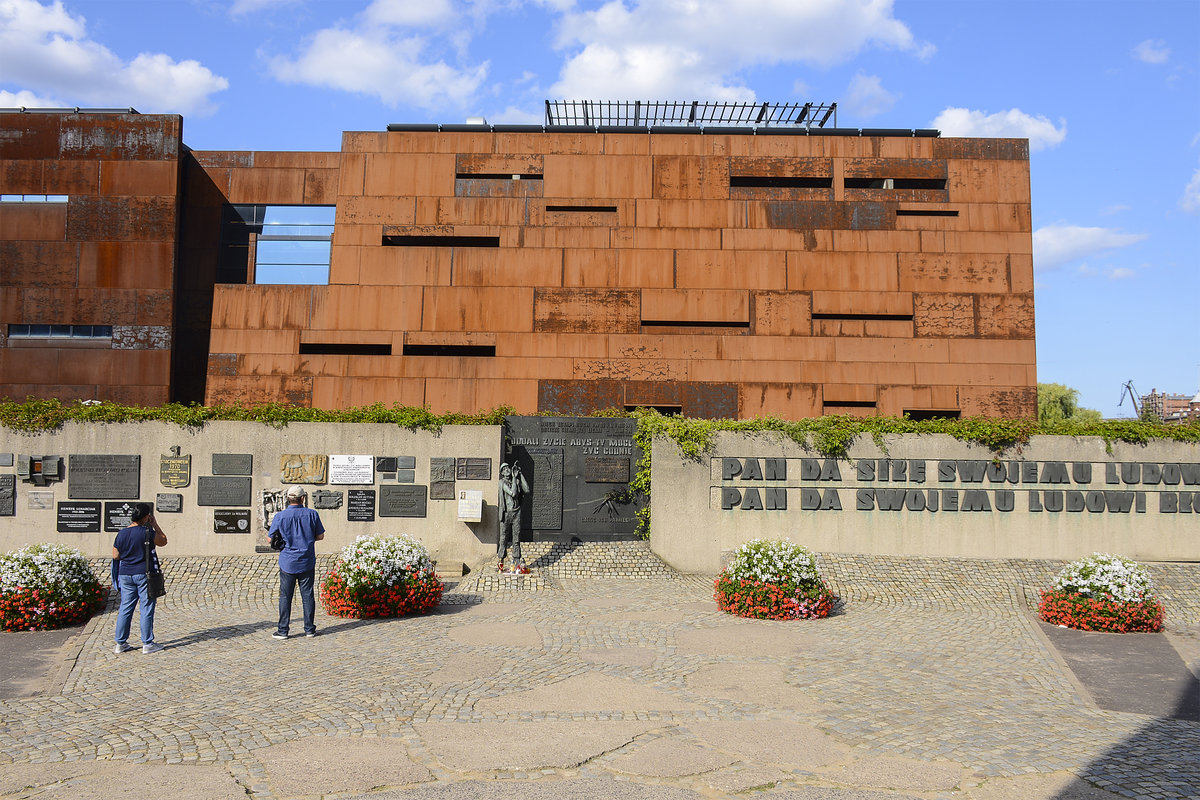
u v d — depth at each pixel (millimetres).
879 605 14141
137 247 30922
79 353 30609
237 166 34000
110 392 30484
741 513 16922
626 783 6258
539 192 30797
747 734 7398
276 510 16672
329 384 29688
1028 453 17000
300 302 30141
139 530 10688
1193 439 17047
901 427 17031
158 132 31359
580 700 8406
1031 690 9109
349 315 30109
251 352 29938
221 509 16672
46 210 30969
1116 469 16984
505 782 6254
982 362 29859
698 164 30828
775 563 13070
